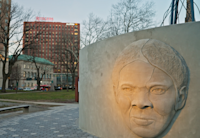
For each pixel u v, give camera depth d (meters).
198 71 3.68
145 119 3.74
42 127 6.31
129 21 21.94
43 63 70.44
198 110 3.65
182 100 3.70
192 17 6.01
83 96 5.98
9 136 5.24
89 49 5.67
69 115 8.80
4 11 30.48
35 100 16.84
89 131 5.54
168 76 3.68
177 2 7.34
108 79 4.80
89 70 5.61
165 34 3.99
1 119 7.82
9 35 29.92
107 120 4.80
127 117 4.03
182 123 3.71
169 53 3.77
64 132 5.63
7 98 18.88
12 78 54.53
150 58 3.82
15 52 30.56
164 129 3.72
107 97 4.81
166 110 3.62
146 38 4.20
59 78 76.94
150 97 3.74
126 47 4.36
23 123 6.98
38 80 45.06
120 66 4.21
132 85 3.88
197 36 3.75
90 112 5.50
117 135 4.50
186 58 3.79
